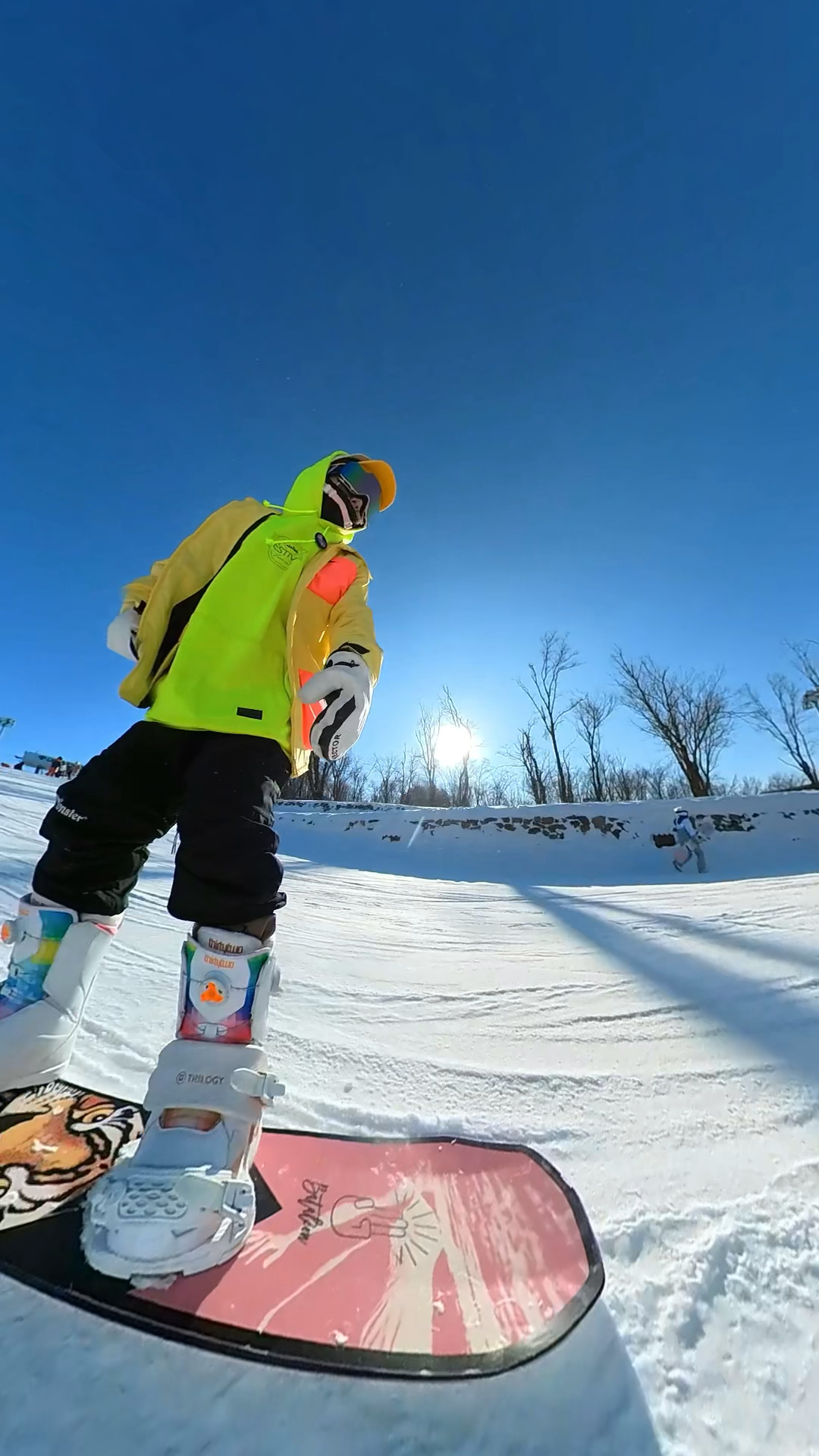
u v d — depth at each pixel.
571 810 13.81
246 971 0.83
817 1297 0.72
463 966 2.62
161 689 1.07
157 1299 0.58
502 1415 0.54
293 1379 0.55
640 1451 0.52
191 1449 0.48
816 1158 1.06
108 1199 0.62
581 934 3.60
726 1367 0.61
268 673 1.07
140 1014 1.48
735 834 13.11
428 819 13.59
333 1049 1.49
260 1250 0.68
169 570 1.21
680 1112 1.24
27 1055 0.89
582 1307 0.64
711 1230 0.84
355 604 1.19
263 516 1.32
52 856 0.98
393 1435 0.51
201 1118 0.74
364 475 1.40
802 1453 0.53
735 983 2.32
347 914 4.10
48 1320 0.59
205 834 0.88
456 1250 0.71
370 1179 0.84
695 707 27.22
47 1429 0.48
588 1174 0.99
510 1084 1.36
